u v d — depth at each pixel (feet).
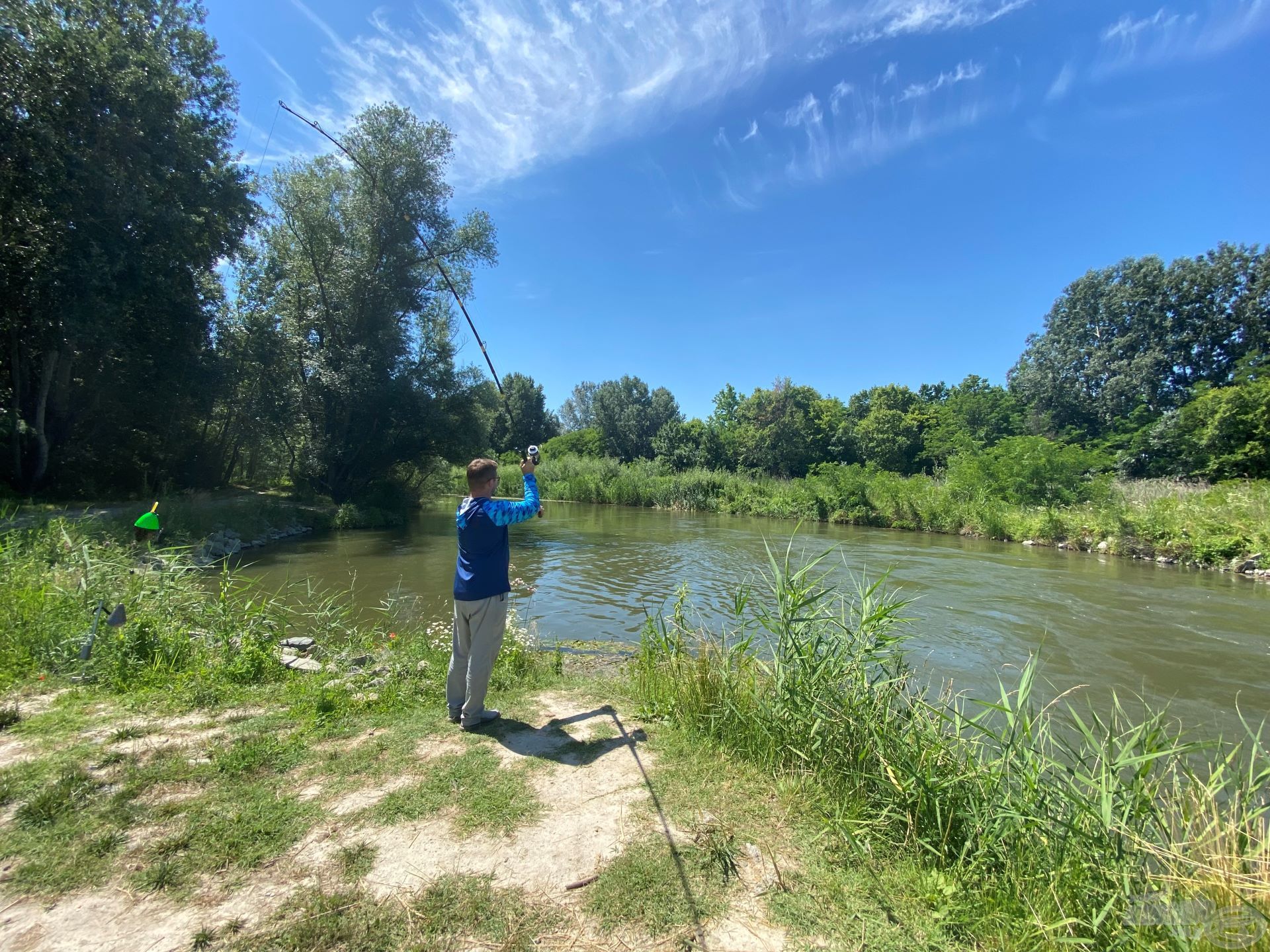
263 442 80.02
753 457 130.00
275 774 9.97
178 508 46.06
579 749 11.32
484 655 11.87
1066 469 66.33
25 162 43.39
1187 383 110.42
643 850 8.26
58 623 15.98
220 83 59.16
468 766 10.42
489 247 78.64
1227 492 52.80
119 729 11.37
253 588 32.68
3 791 8.96
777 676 12.15
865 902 7.57
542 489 125.29
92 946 6.21
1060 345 124.36
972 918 7.36
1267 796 11.55
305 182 72.28
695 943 6.67
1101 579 39.78
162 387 60.03
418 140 71.87
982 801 9.56
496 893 7.26
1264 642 25.68
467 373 85.56
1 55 42.24
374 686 14.49
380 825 8.58
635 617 28.55
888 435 128.77
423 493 103.45
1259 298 103.86
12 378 51.85
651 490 112.27
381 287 72.43
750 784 10.30
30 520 34.88
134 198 47.67
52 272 44.16
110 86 46.14
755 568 42.65
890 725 11.00
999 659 23.29
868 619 12.85
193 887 7.16
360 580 36.50
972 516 66.33
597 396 208.74
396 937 6.52
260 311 73.56
